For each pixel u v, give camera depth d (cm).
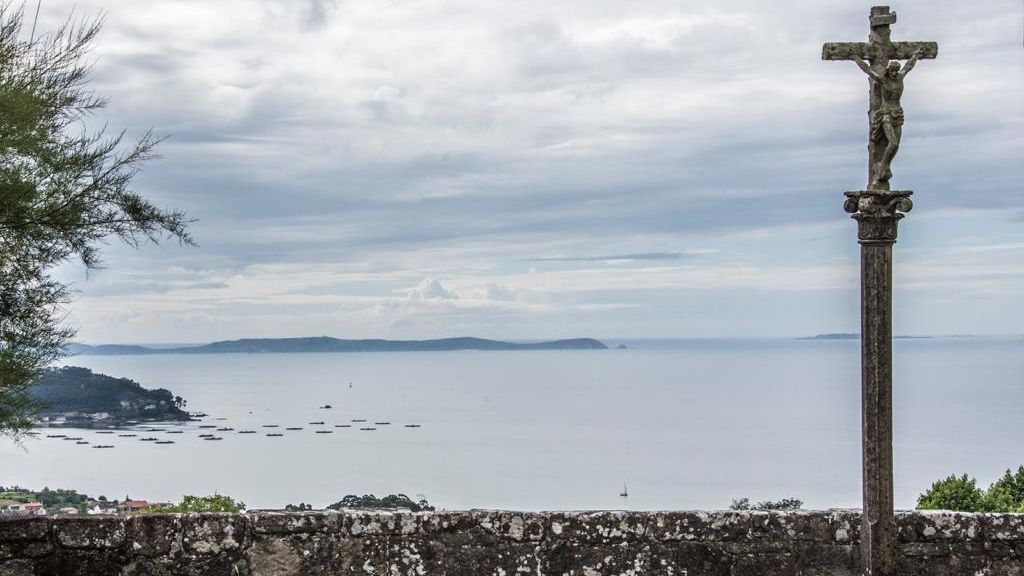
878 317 671
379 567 700
